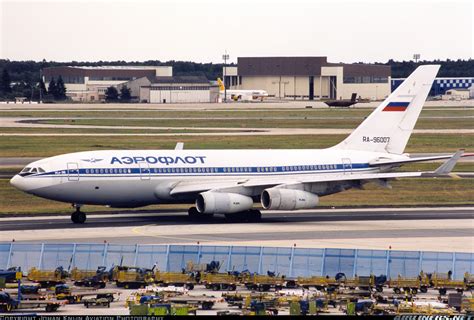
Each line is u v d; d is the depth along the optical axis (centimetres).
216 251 18275
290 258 18100
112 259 18250
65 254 18312
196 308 15050
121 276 16875
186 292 16100
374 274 17838
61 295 15750
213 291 16500
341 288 16750
